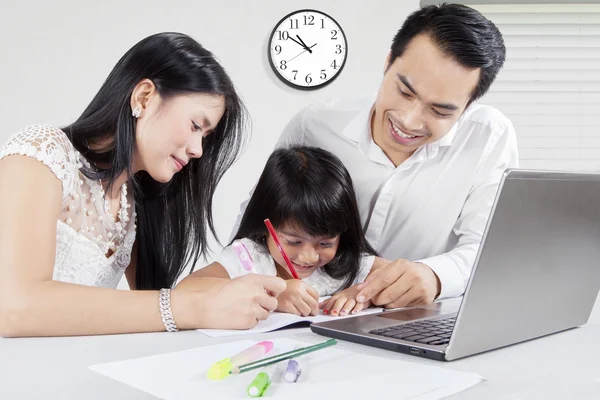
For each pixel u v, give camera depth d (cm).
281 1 258
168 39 97
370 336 75
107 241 108
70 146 97
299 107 260
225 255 124
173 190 113
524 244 66
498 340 70
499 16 263
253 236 123
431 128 113
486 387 57
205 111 98
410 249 142
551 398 54
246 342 73
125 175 106
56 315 77
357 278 127
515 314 70
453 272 114
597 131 263
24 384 57
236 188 258
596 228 76
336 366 63
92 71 256
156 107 96
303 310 96
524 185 62
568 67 262
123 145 98
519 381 59
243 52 258
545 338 79
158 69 96
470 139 136
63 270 100
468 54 104
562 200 69
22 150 88
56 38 254
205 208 114
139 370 61
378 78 261
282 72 258
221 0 257
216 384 57
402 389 55
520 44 262
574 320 83
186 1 257
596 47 262
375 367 63
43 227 84
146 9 256
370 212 139
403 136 117
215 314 81
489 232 61
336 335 78
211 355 67
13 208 83
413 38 108
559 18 262
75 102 256
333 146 141
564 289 77
